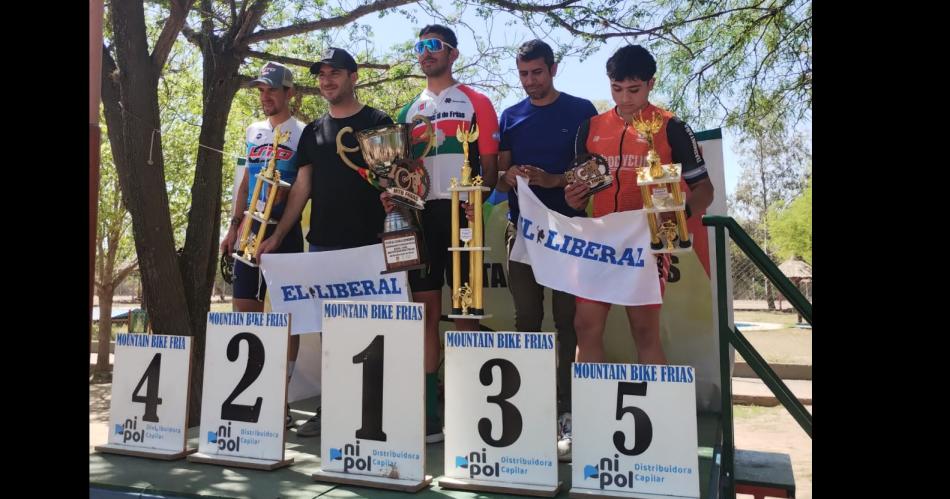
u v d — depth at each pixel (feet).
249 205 11.93
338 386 8.63
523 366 7.99
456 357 8.28
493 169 10.89
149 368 9.89
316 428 11.10
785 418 27.86
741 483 11.16
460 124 10.88
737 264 56.29
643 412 7.47
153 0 19.48
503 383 8.05
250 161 12.67
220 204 20.83
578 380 7.77
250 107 29.73
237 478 8.57
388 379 8.39
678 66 19.06
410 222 10.19
